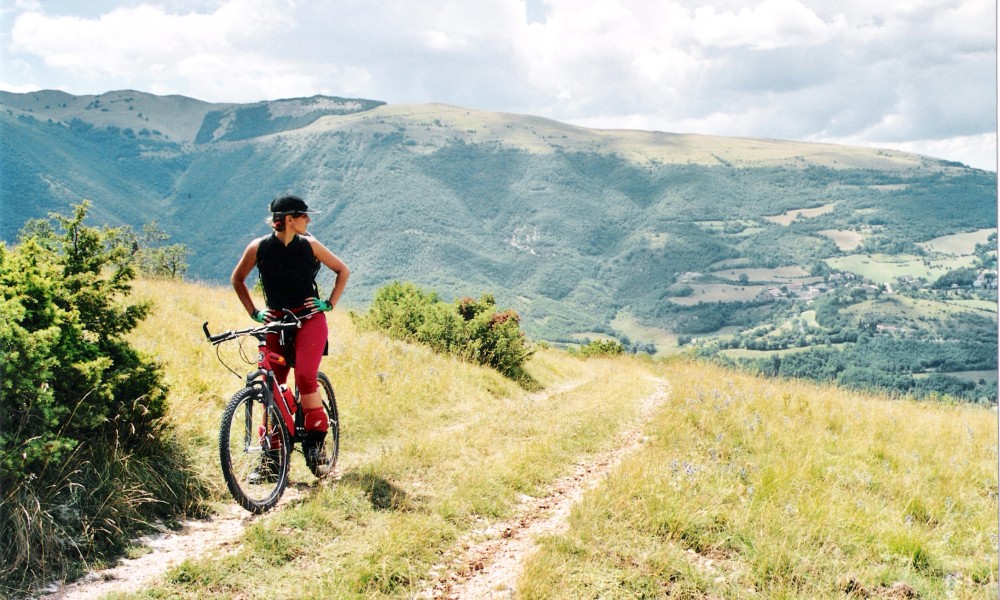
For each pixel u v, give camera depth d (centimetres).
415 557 464
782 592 453
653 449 861
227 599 386
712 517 580
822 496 679
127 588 394
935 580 513
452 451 758
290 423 576
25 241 559
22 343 472
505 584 440
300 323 590
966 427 1125
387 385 1068
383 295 2012
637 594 440
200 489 544
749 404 1235
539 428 966
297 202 574
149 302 607
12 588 381
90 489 475
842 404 1360
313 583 411
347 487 575
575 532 532
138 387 562
